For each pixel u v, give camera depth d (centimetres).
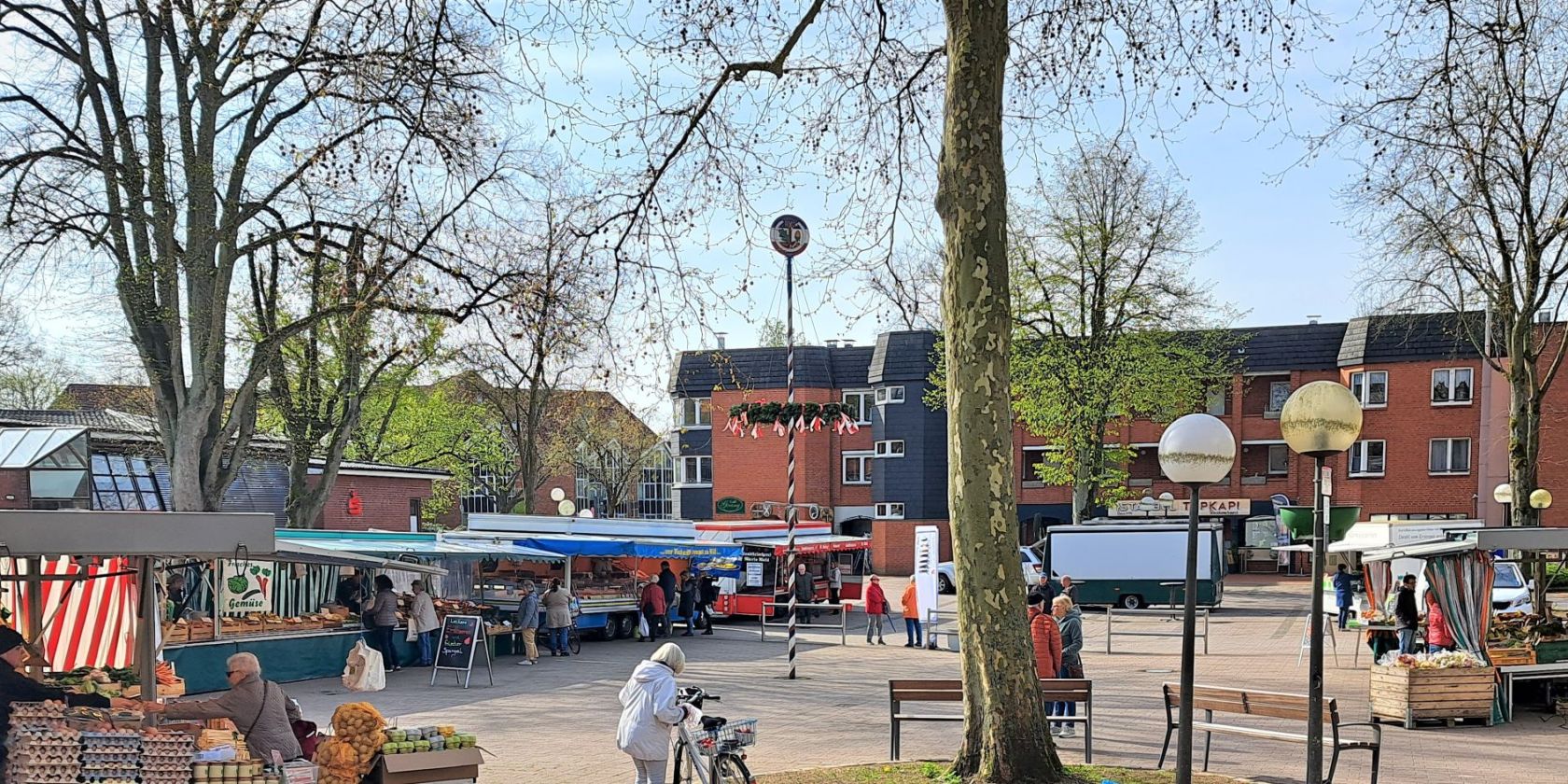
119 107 2362
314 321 2452
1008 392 1204
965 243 1199
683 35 1552
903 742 1608
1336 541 3297
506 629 2723
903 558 6053
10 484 2439
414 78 1777
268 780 975
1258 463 6069
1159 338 4606
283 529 2612
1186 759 1116
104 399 4325
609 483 6575
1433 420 5600
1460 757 1495
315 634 2350
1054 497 6122
